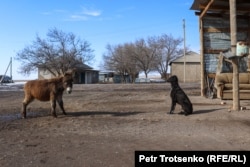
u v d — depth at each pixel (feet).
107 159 20.89
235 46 40.40
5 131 30.17
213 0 53.72
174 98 38.47
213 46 60.90
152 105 48.16
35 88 37.81
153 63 281.74
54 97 38.01
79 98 63.93
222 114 37.83
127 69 276.21
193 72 252.62
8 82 232.73
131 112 41.11
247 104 47.57
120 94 73.67
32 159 21.01
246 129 29.99
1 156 21.67
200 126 31.48
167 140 25.81
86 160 20.72
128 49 278.05
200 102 50.52
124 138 26.68
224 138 26.48
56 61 214.07
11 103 56.75
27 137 27.40
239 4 57.62
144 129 30.35
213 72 60.70
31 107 48.67
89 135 27.96
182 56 263.08
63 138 26.86
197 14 61.31
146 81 253.44
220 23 61.00
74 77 38.55
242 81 54.39
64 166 19.66
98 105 49.65
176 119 35.45
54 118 37.32
